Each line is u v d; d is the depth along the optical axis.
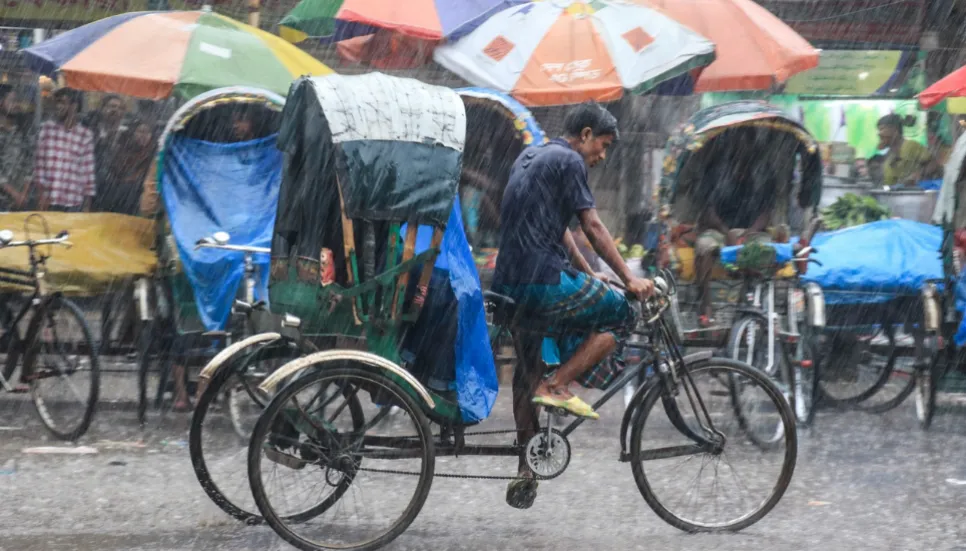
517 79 21.14
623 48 21.22
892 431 17.81
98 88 18.80
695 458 11.75
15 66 26.53
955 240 17.69
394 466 13.92
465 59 21.67
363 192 10.42
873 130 29.73
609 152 27.75
